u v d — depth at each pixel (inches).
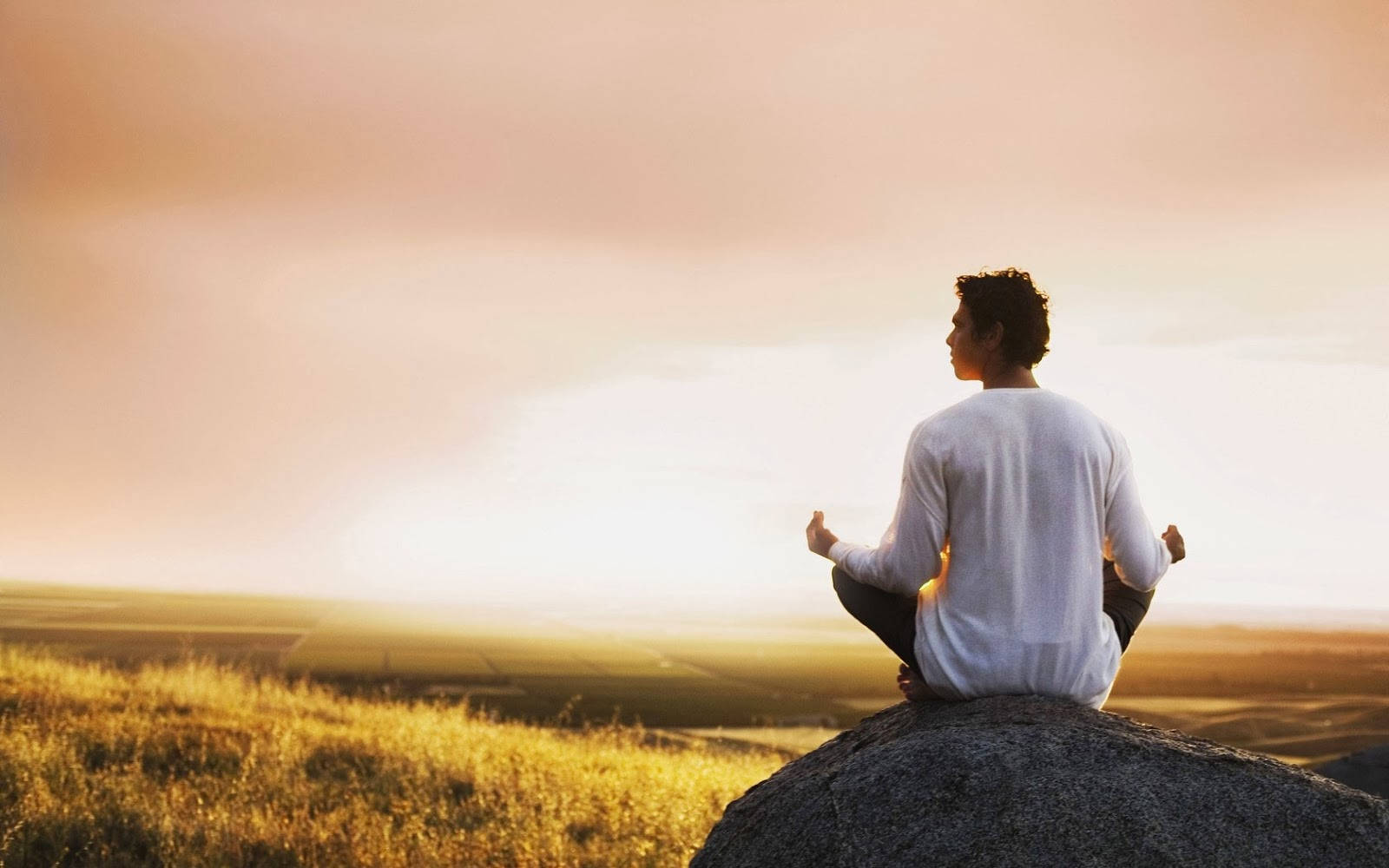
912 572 132.3
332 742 522.0
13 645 776.9
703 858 132.0
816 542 147.6
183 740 489.4
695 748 700.0
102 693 625.0
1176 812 105.7
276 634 7076.8
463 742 536.1
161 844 332.8
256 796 400.2
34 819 338.6
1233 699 4766.2
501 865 346.9
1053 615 128.0
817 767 141.0
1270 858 101.7
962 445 129.7
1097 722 122.3
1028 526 129.1
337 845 348.2
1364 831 102.4
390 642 6811.0
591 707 3102.9
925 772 115.3
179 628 7052.2
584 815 417.1
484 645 7047.2
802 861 115.2
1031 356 136.9
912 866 108.2
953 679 132.0
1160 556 132.6
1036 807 108.0
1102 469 129.6
